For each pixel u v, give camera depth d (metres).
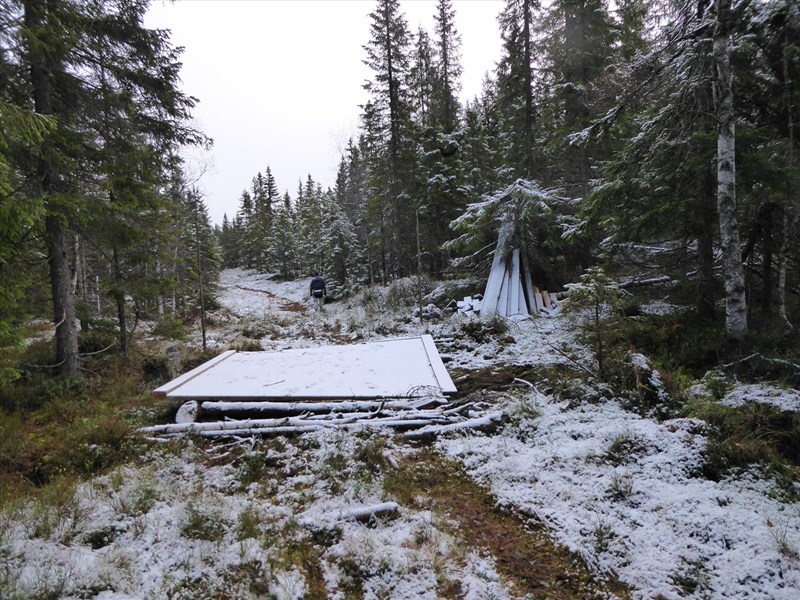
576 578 3.25
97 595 2.74
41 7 6.93
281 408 6.91
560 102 14.12
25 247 6.97
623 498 4.05
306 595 2.96
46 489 4.18
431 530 3.72
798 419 4.89
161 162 9.40
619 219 9.48
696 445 4.55
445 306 15.61
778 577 2.96
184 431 6.16
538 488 4.38
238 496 4.34
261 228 52.16
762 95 8.16
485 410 6.67
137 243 9.38
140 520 3.59
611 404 6.13
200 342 13.94
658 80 8.70
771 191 7.88
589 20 13.20
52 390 7.56
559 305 13.12
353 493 4.28
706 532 3.46
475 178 22.42
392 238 22.83
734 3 7.05
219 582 2.96
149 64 9.17
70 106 8.29
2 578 2.78
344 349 10.37
